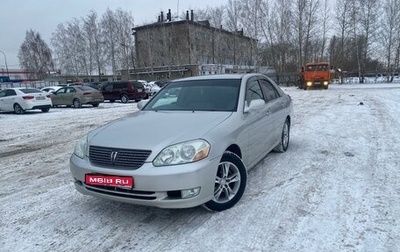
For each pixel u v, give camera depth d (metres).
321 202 3.73
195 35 53.97
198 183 3.13
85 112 16.66
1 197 4.41
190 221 3.41
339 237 2.99
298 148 6.16
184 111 4.26
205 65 49.16
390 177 4.41
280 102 5.66
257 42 48.56
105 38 58.75
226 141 3.53
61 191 4.52
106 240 3.13
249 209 3.63
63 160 6.37
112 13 57.78
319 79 28.42
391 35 41.44
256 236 3.07
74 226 3.44
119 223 3.46
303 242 2.94
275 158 5.53
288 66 47.16
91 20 59.28
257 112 4.48
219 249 2.89
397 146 6.04
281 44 46.91
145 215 3.61
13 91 17.31
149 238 3.12
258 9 47.84
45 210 3.89
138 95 23.38
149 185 3.06
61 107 21.17
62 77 65.88
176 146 3.19
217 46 52.75
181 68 50.31
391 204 3.59
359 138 6.81
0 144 8.57
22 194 4.49
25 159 6.66
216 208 3.55
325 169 4.86
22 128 11.51
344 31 44.97
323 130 7.82
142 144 3.24
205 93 4.56
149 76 53.84
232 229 3.21
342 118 9.66
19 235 3.31
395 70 43.72
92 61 60.28
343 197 3.83
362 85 34.25
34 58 77.75
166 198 3.11
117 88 23.44
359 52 43.25
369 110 11.28
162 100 4.78
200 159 3.18
